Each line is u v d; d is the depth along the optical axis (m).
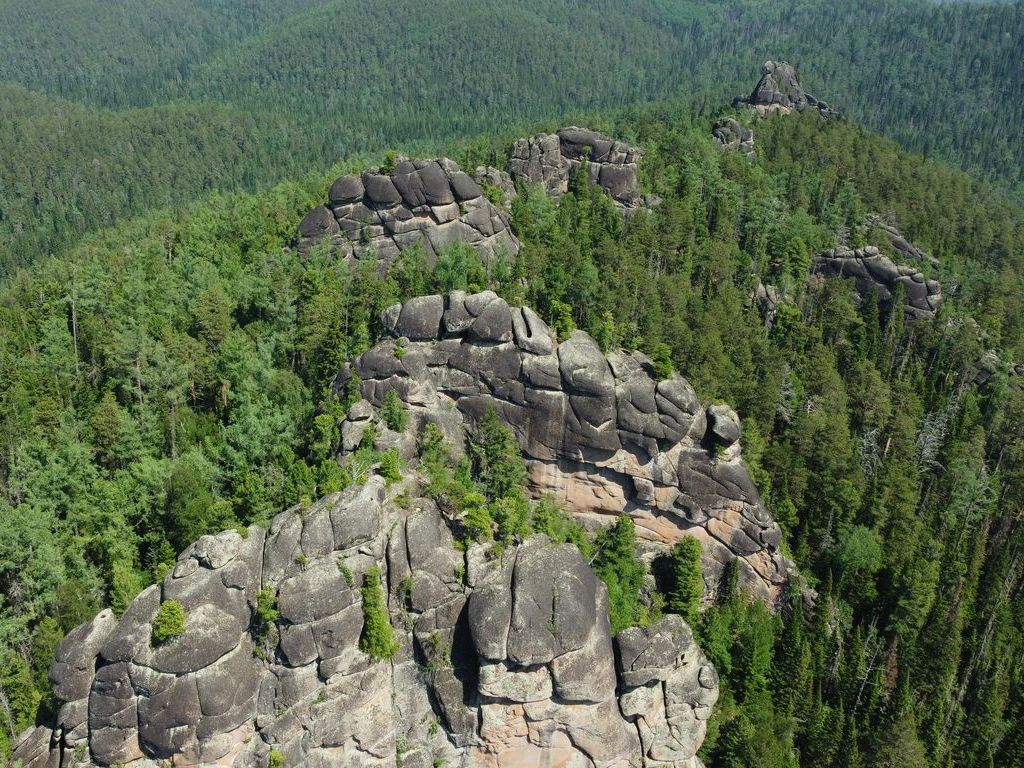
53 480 90.50
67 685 69.00
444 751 74.88
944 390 148.75
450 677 75.00
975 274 185.50
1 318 128.62
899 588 101.88
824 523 109.62
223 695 68.69
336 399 95.00
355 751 72.94
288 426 97.12
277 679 71.06
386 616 74.12
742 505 97.88
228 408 109.69
